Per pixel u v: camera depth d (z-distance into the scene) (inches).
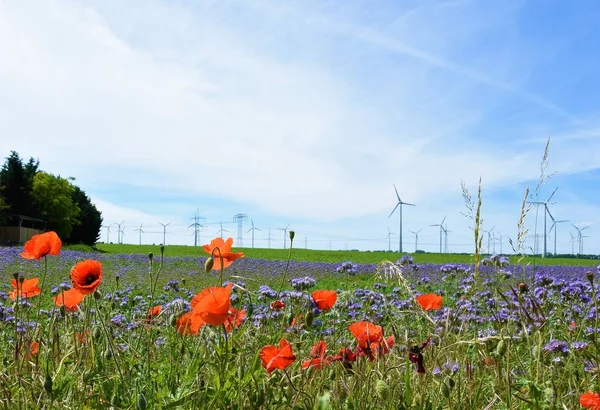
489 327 195.9
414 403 113.0
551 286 287.9
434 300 143.2
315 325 202.8
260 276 850.1
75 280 115.3
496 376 129.1
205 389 104.4
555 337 191.6
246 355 116.0
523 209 140.3
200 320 109.1
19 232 2566.4
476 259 136.6
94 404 110.4
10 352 160.1
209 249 118.0
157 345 156.6
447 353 133.9
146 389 114.1
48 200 2881.4
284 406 106.7
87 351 135.6
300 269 1029.8
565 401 124.0
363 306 259.6
